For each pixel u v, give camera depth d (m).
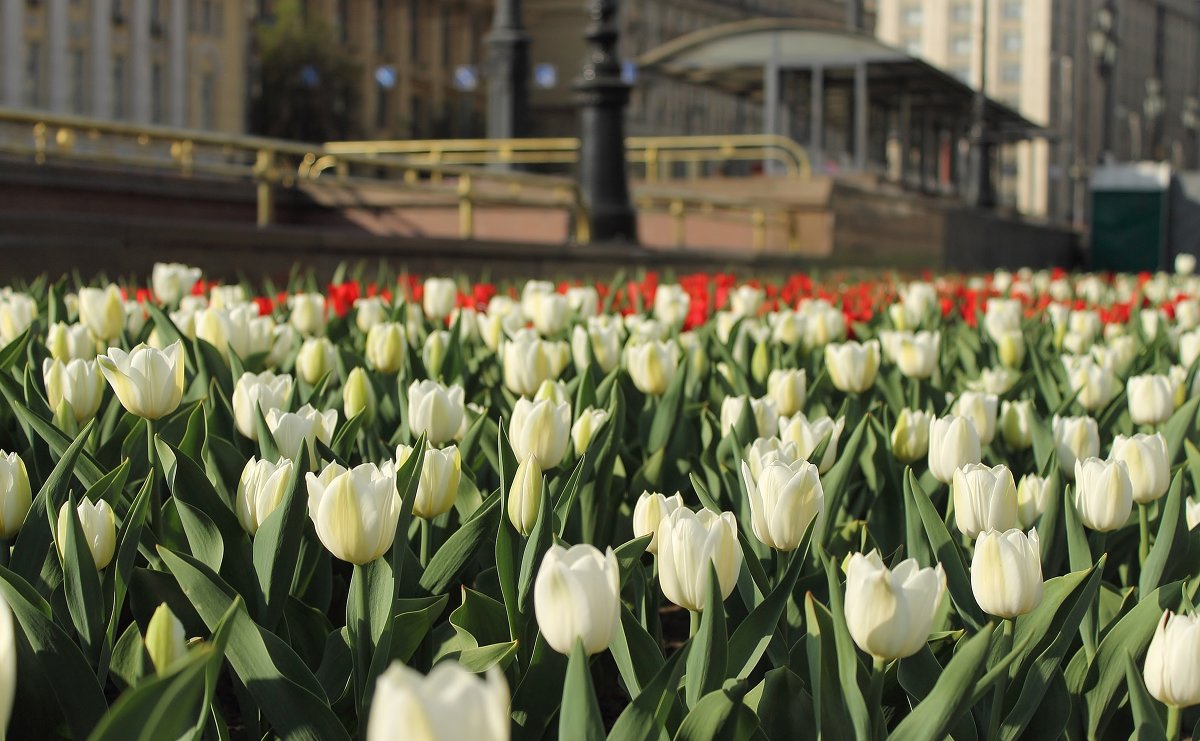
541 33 85.44
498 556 2.30
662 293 6.72
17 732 2.00
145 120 57.69
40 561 2.42
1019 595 2.00
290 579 2.34
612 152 16.19
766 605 2.15
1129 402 4.00
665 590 2.03
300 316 5.05
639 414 4.17
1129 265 32.44
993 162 42.53
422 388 3.00
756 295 6.88
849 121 32.47
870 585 1.78
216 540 2.44
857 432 2.86
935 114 37.28
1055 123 93.06
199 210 19.09
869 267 22.47
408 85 75.88
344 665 2.33
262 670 2.03
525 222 20.75
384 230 21.58
